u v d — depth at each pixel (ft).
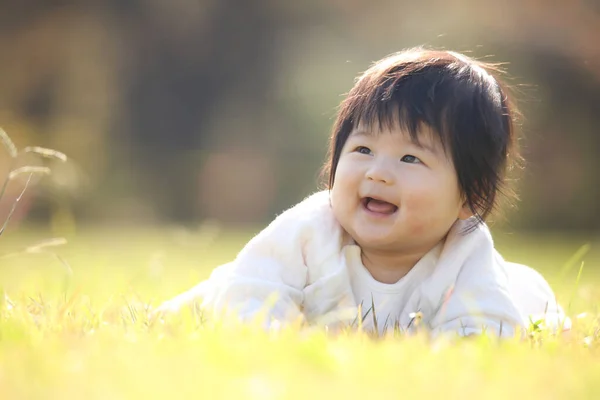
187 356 11.50
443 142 17.46
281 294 17.26
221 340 12.25
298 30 136.56
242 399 9.43
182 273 37.27
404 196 17.21
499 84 18.85
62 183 43.27
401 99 17.42
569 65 110.01
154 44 139.54
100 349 12.02
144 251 55.98
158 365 10.80
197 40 141.90
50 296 23.65
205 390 9.62
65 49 133.39
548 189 103.24
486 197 17.99
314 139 119.55
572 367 12.01
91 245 61.16
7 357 11.59
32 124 120.16
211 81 140.56
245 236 77.10
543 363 12.17
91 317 17.22
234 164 110.11
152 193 107.45
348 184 17.61
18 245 55.83
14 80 130.21
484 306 17.25
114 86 136.67
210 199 108.37
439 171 17.43
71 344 12.63
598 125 108.27
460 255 17.94
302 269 17.87
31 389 9.75
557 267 47.70
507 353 13.10
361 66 124.06
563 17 113.29
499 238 75.87
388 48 124.06
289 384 9.98
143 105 138.41
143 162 109.60
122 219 103.50
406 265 18.24
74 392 9.55
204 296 19.13
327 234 18.01
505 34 112.78
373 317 17.30
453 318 17.34
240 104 137.80
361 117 17.69
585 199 103.14
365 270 18.22
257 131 132.87
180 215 107.45
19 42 131.64
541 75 110.01
